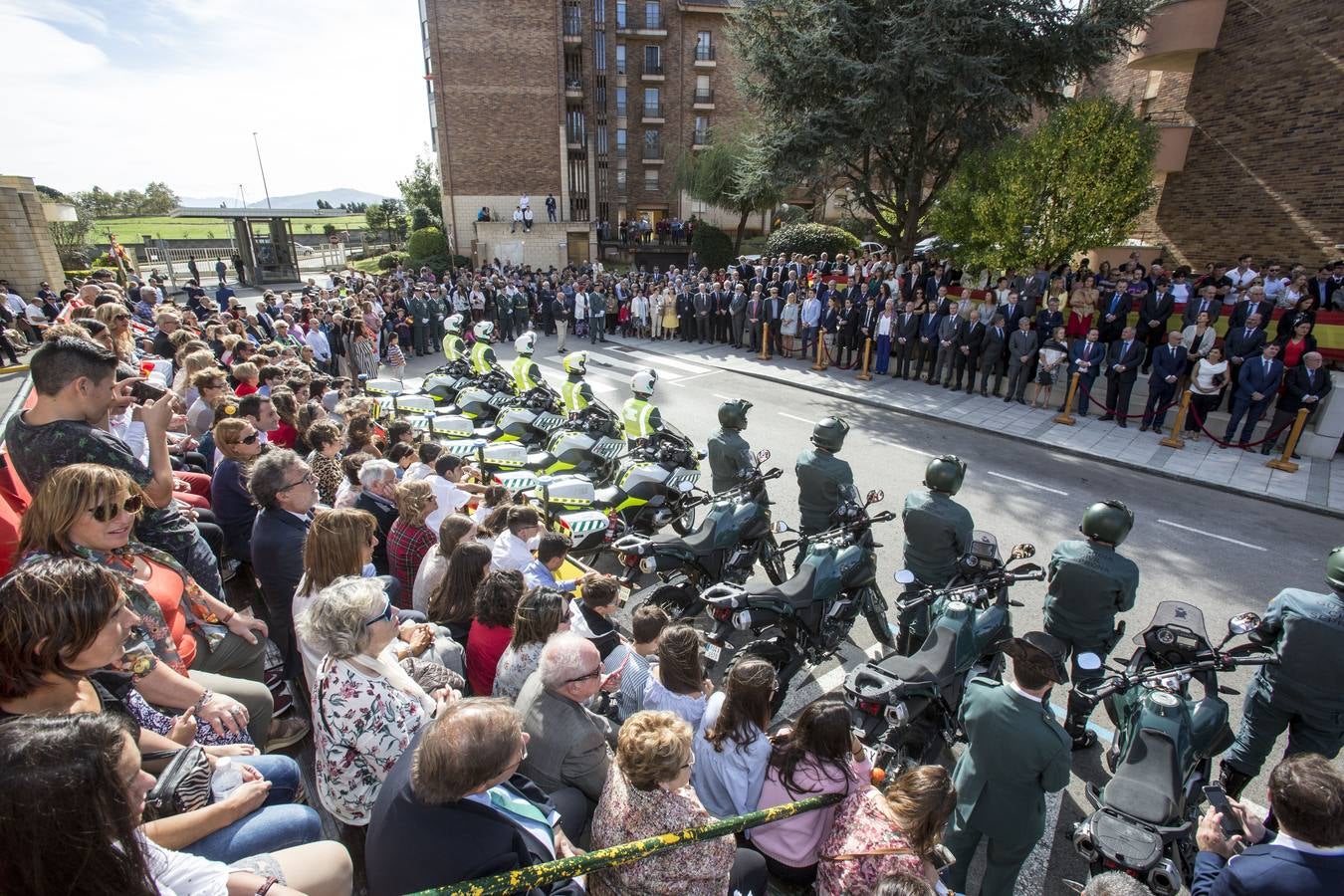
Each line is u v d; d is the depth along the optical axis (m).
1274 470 10.51
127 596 2.83
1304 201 14.56
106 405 3.42
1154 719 3.62
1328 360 11.88
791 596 4.95
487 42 33.12
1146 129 14.98
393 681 3.11
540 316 22.98
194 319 11.07
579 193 36.66
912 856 2.68
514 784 2.81
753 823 2.72
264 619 5.04
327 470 6.26
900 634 5.43
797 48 17.23
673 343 20.64
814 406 14.01
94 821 1.60
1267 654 4.12
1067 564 4.60
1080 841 3.03
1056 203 15.19
